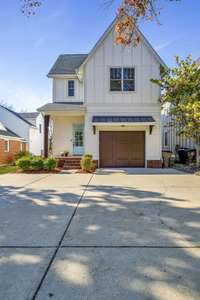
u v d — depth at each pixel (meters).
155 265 2.95
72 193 7.49
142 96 16.20
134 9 6.99
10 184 9.40
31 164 14.05
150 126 16.17
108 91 16.23
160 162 16.19
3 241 3.72
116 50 16.19
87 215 5.08
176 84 14.05
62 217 4.94
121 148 16.33
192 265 2.95
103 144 16.33
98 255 3.23
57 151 18.22
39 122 31.98
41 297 2.37
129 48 16.16
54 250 3.39
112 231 4.12
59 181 10.21
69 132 18.25
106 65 16.22
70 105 17.11
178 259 3.10
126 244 3.58
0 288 2.52
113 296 2.38
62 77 19.45
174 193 7.45
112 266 2.93
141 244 3.58
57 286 2.54
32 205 5.96
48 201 6.39
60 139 18.25
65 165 16.34
